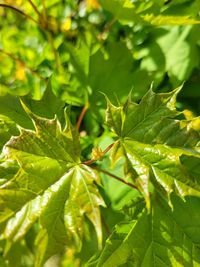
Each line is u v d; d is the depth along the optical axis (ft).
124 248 0.84
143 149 0.78
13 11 1.25
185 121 0.79
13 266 1.09
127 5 1.02
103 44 1.12
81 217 0.74
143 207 0.88
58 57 1.15
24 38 1.22
